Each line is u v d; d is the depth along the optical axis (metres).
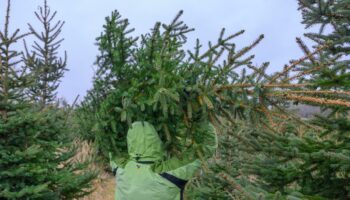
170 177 3.37
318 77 3.14
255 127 3.37
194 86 3.26
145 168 3.45
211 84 3.19
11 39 5.45
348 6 3.02
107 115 3.82
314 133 4.24
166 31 3.59
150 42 3.60
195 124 3.60
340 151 3.28
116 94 3.77
